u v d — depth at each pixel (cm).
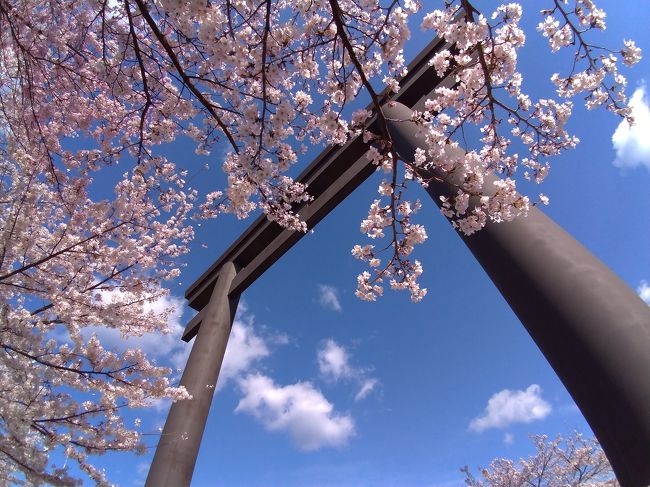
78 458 344
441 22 214
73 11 333
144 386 391
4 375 311
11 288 376
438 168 278
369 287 313
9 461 295
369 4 206
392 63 227
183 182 418
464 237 328
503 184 264
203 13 207
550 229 281
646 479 184
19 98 366
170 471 487
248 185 243
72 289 389
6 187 370
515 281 273
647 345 204
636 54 226
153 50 278
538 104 252
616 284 238
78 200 390
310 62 237
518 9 213
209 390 589
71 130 390
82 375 363
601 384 209
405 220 285
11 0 312
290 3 248
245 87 260
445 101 252
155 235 455
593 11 220
